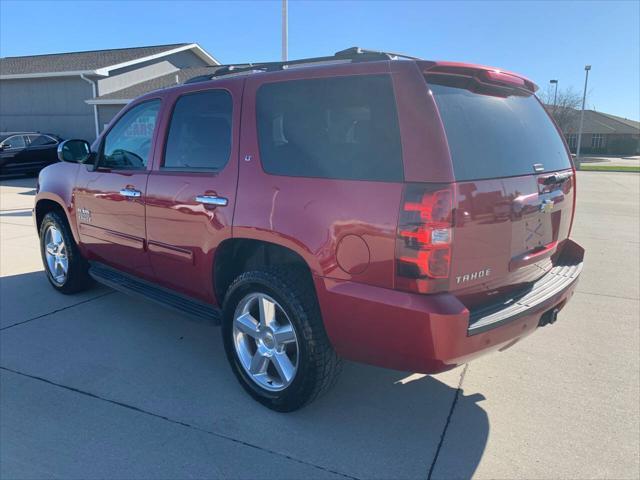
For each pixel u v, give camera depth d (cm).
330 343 277
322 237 261
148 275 402
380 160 246
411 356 243
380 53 278
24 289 536
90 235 452
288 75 290
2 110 2491
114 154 423
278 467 261
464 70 259
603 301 518
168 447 275
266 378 313
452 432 292
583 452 273
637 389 339
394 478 254
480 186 245
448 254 232
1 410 309
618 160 4797
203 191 325
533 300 280
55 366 366
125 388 337
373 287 246
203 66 2975
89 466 260
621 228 952
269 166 292
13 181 1816
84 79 2225
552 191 310
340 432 291
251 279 298
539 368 370
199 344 406
